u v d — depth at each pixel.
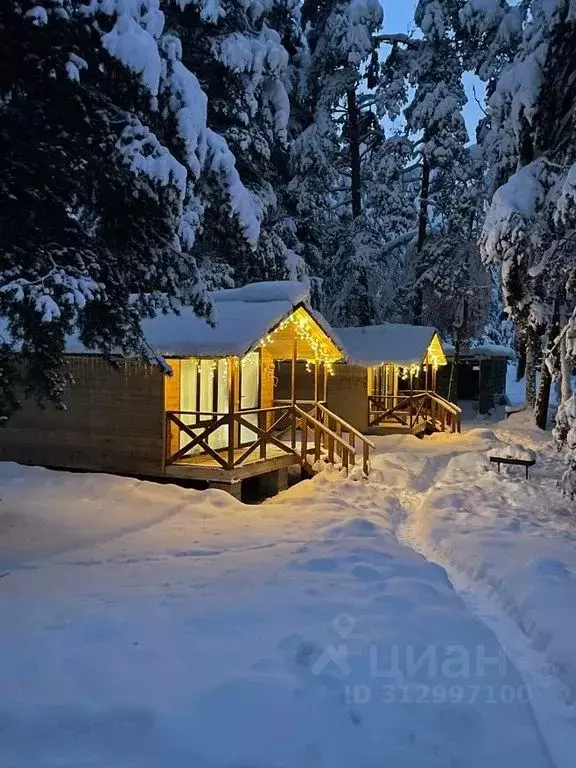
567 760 4.53
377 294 31.30
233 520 10.63
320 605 6.66
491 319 46.34
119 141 8.51
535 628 6.51
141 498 11.48
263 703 4.67
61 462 14.12
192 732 4.31
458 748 4.44
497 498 13.12
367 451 15.27
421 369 27.69
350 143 31.20
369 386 23.05
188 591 7.02
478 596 7.82
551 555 8.84
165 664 5.21
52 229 8.78
